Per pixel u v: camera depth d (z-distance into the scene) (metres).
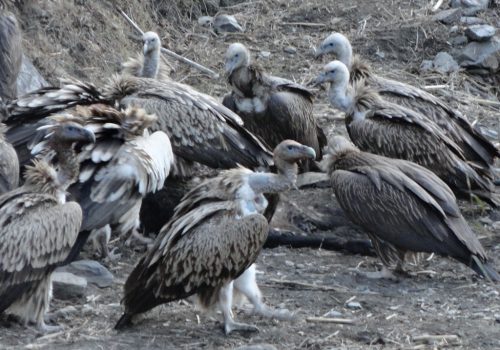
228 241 10.81
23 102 13.79
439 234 13.02
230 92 17.67
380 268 13.71
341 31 21.30
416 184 13.21
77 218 10.93
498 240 14.68
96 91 14.25
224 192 11.23
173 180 14.23
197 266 10.77
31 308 10.83
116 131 12.65
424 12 21.78
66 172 11.77
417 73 20.33
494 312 12.06
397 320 11.69
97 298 11.95
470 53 20.48
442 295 12.67
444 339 11.05
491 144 16.27
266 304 12.06
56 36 18.62
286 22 21.50
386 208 13.15
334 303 12.23
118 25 19.83
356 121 15.51
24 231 10.54
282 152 11.37
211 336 10.93
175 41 20.58
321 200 15.63
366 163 13.77
